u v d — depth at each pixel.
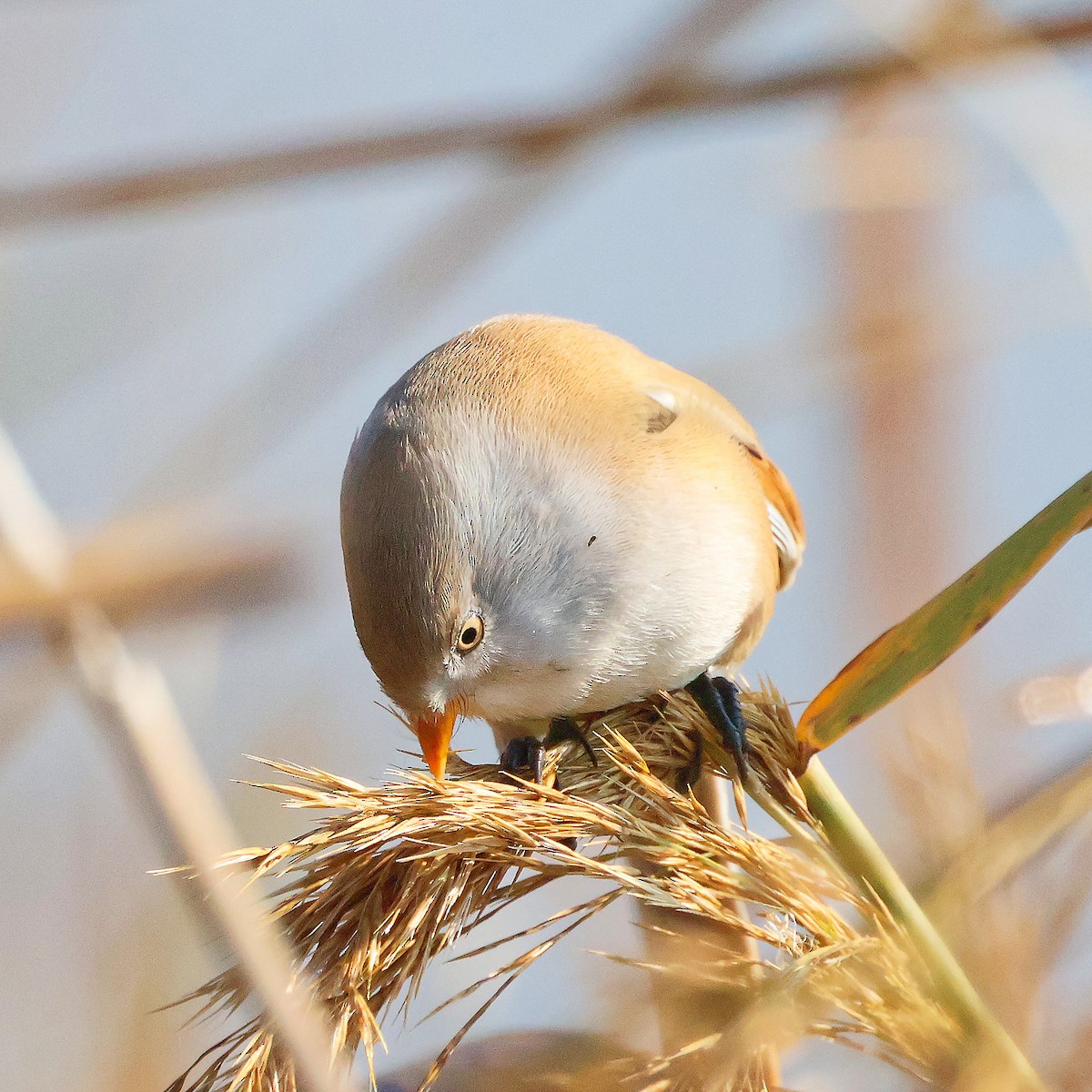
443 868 2.68
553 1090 2.68
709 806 2.70
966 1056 2.67
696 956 2.68
